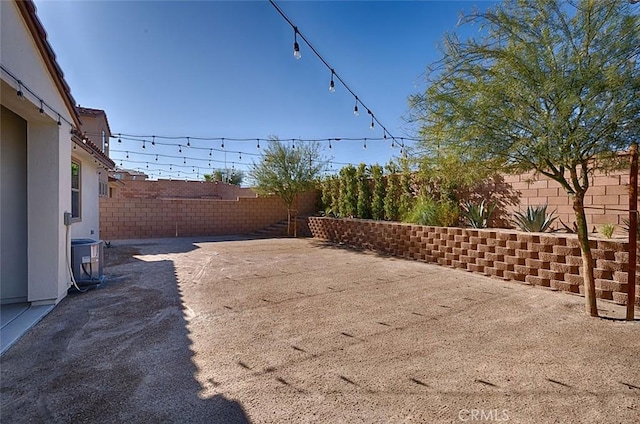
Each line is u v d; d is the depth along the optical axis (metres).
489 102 4.02
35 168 4.67
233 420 2.21
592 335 3.67
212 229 15.98
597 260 5.12
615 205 6.57
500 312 4.52
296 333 3.78
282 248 11.30
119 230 14.27
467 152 4.48
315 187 15.74
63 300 5.06
